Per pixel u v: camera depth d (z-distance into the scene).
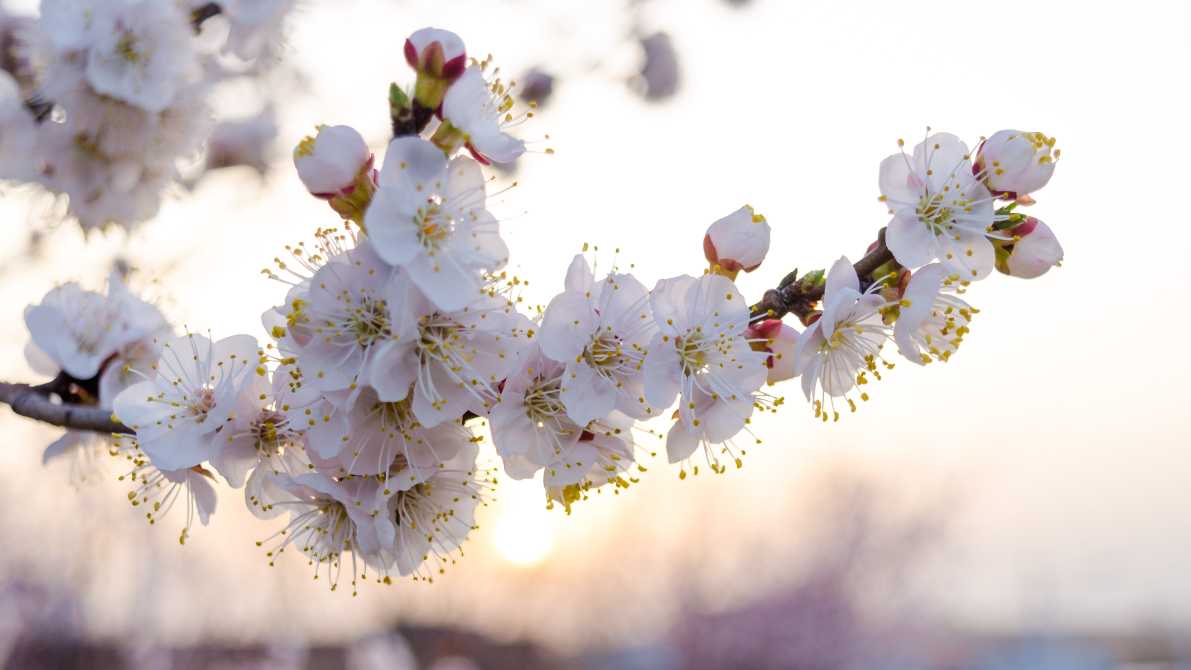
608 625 2.20
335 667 1.46
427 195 0.40
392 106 0.41
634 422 0.42
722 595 2.30
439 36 0.40
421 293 0.40
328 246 0.41
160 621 1.35
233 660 1.37
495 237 0.40
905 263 0.42
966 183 0.43
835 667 2.24
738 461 0.42
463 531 0.43
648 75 0.73
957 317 0.43
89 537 1.29
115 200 0.52
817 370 0.42
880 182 0.43
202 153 0.53
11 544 1.27
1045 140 0.43
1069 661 2.38
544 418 0.41
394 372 0.40
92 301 0.49
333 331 0.40
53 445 0.50
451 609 1.77
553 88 0.70
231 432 0.42
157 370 0.43
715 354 0.41
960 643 2.44
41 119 0.51
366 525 0.41
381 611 1.70
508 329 0.41
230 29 0.56
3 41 0.51
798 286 0.42
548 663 2.04
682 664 2.21
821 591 2.29
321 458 0.41
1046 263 0.43
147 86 0.50
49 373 0.51
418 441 0.41
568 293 0.41
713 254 0.43
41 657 1.29
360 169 0.40
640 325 0.41
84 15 0.50
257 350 0.43
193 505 0.43
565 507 0.42
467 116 0.40
